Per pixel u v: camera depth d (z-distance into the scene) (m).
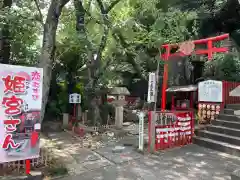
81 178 4.74
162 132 6.82
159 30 9.75
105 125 9.88
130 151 6.65
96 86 10.03
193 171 5.18
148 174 4.99
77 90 11.99
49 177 4.71
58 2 5.69
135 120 11.91
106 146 7.23
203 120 9.64
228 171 5.19
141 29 10.41
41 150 5.70
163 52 10.63
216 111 9.26
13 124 4.30
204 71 14.69
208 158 6.10
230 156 6.27
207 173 5.06
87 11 9.91
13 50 8.98
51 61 5.77
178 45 9.41
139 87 16.45
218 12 13.59
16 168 4.69
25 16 6.64
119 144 7.49
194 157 6.18
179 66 15.52
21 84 4.39
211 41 8.52
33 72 4.55
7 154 4.24
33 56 9.59
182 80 15.45
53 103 12.32
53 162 5.45
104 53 11.38
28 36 8.66
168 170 5.23
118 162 5.70
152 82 7.54
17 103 4.35
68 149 6.87
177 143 7.26
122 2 11.38
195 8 13.93
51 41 5.71
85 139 8.10
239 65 13.31
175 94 14.48
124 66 13.34
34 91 4.56
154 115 6.57
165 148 6.91
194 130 8.09
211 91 9.44
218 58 13.39
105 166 5.46
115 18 11.13
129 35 10.28
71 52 11.88
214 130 7.79
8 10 6.41
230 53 13.27
